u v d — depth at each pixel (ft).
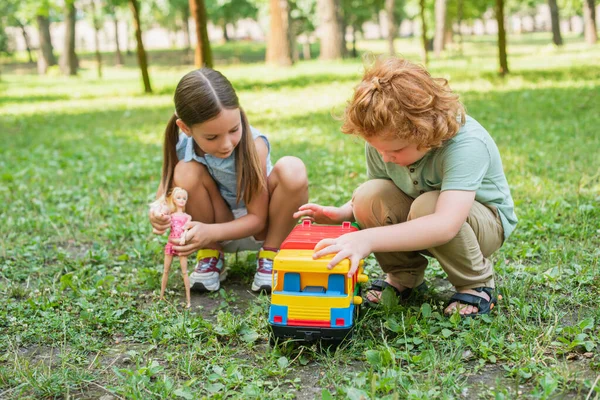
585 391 7.10
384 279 11.00
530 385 7.32
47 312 9.87
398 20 167.43
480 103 33.35
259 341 8.91
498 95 36.68
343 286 8.28
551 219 13.23
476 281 9.18
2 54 152.66
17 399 7.50
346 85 51.52
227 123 9.45
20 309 9.95
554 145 20.92
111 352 8.75
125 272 11.93
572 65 58.18
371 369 7.37
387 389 7.16
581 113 28.14
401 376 7.39
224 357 8.36
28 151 26.81
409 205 9.68
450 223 8.38
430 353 7.87
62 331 9.32
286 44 86.22
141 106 43.80
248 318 9.50
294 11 109.29
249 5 130.62
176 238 10.11
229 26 250.16
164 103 44.93
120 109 42.57
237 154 10.56
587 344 7.99
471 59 78.54
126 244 13.62
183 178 10.64
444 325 8.76
